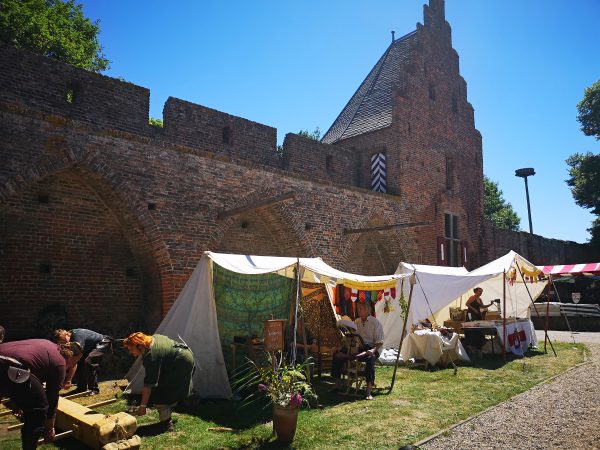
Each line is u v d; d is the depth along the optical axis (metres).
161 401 5.12
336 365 7.31
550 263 28.05
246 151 13.60
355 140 17.58
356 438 4.84
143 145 9.90
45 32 16.98
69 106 10.27
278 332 6.70
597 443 4.54
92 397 6.53
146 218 9.73
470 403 6.29
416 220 16.48
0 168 7.96
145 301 10.91
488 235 21.50
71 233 10.06
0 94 9.27
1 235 9.15
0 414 5.50
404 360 9.74
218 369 6.91
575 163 30.67
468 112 20.30
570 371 8.46
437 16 19.61
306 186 13.03
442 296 10.98
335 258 13.48
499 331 10.33
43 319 9.28
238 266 7.17
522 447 4.48
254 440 4.81
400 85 17.08
